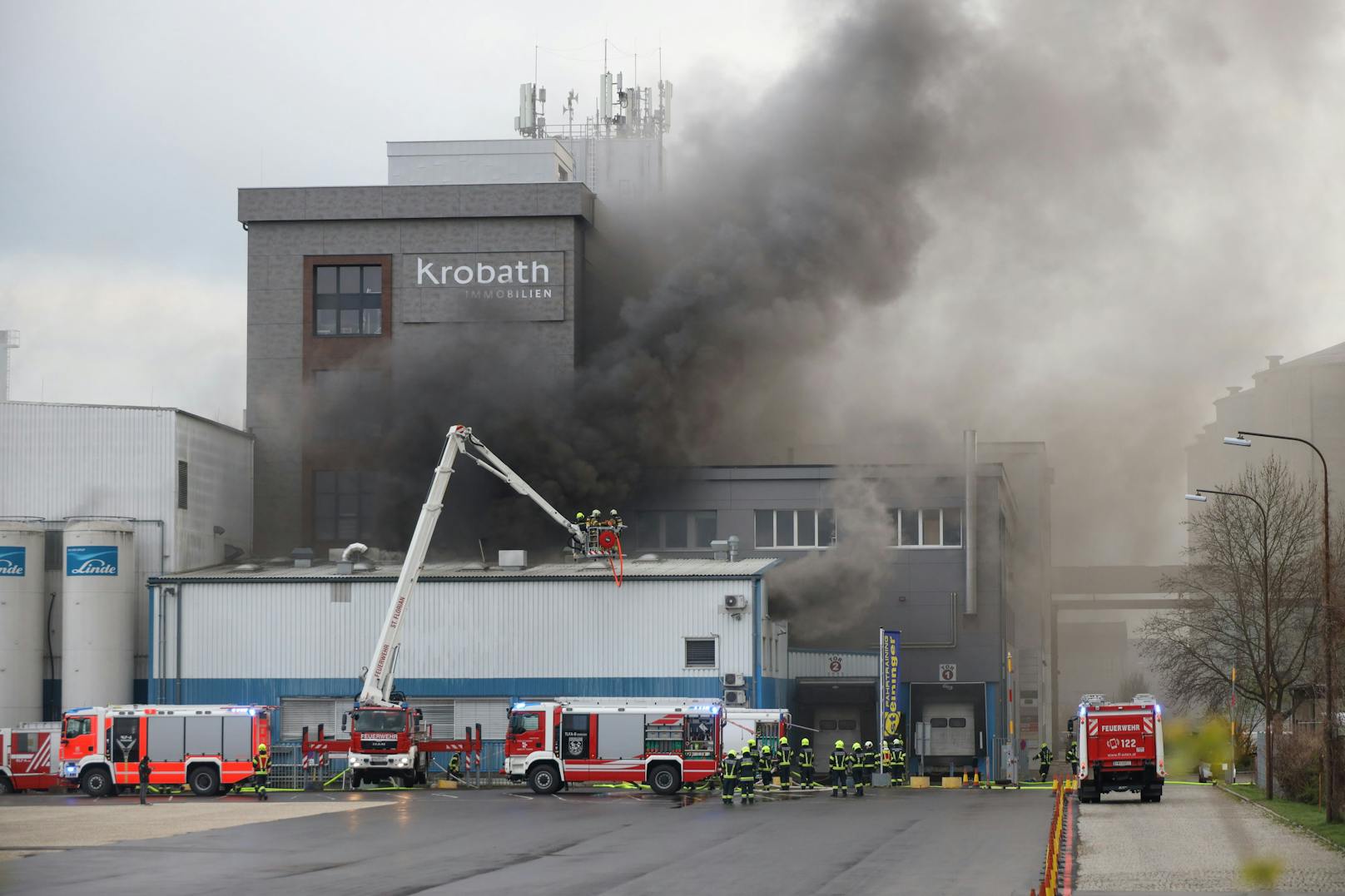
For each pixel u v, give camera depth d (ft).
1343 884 85.51
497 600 215.72
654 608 212.64
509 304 271.49
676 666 211.41
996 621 245.04
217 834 124.36
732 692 208.33
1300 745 169.68
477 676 214.69
